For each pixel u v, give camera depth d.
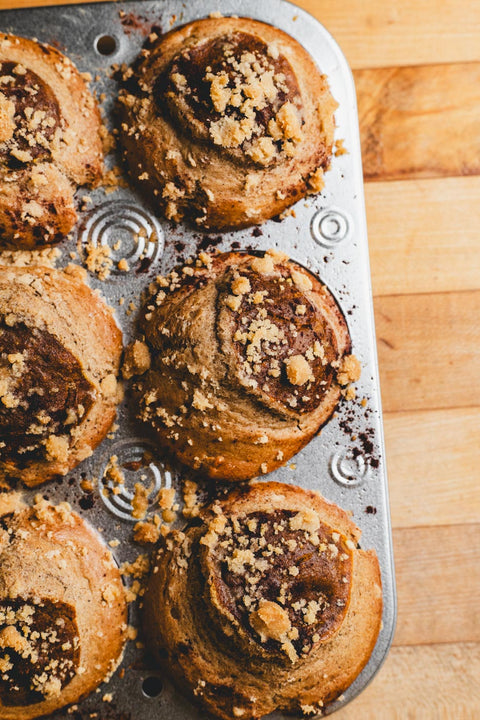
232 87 0.44
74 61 0.46
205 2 0.46
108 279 0.46
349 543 0.44
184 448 0.45
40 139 0.44
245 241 0.46
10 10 0.46
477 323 0.49
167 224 0.46
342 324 0.46
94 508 0.45
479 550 0.49
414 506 0.49
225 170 0.45
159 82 0.45
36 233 0.45
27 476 0.45
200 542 0.44
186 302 0.45
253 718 0.44
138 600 0.45
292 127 0.44
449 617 0.48
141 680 0.45
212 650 0.43
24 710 0.43
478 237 0.50
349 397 0.46
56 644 0.43
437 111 0.50
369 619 0.44
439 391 0.49
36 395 0.43
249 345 0.43
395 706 0.47
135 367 0.45
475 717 0.47
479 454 0.49
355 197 0.46
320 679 0.44
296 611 0.43
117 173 0.46
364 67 0.50
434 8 0.50
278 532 0.43
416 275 0.50
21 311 0.43
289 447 0.45
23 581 0.43
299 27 0.47
